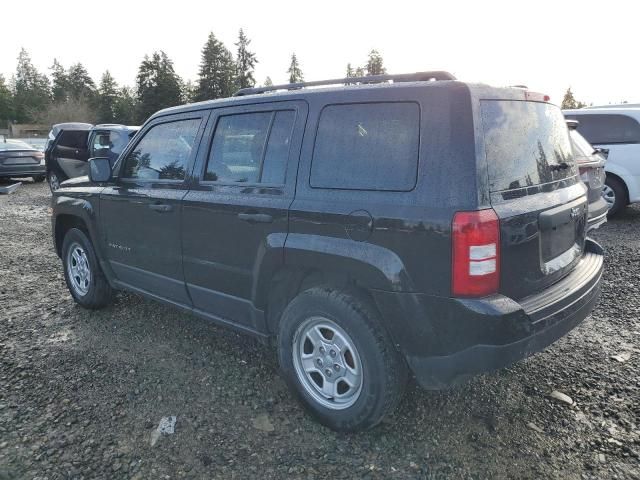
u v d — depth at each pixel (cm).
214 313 366
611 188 866
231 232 329
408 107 261
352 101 282
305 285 313
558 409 309
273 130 319
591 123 870
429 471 258
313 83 322
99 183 447
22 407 318
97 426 298
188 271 369
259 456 272
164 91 7019
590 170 600
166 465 265
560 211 288
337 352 286
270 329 332
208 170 354
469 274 236
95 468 263
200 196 349
